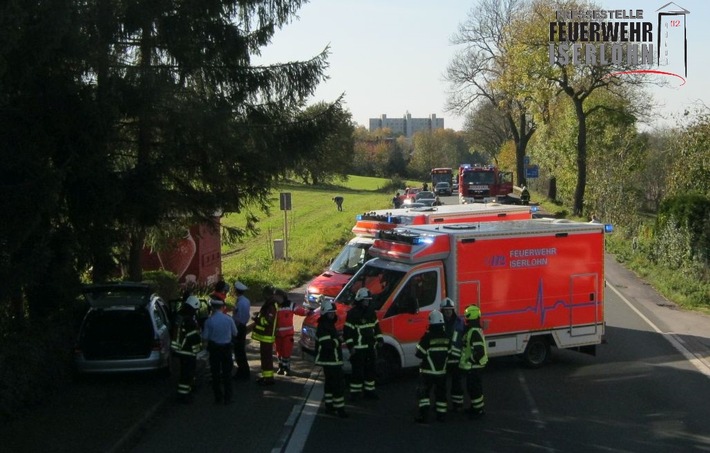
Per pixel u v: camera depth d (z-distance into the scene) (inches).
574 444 395.5
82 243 555.5
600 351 650.2
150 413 447.2
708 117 1256.2
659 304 904.9
